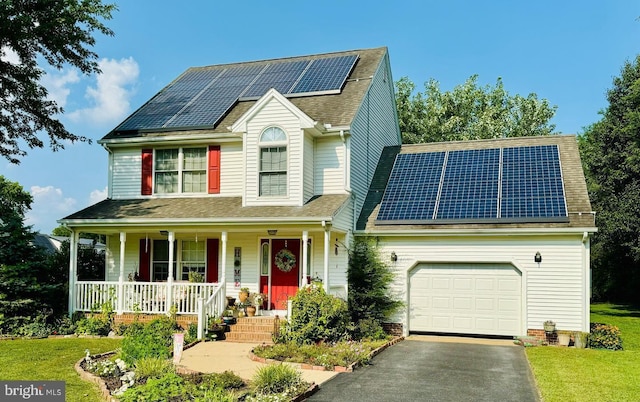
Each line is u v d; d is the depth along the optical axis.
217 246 17.97
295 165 16.23
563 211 15.42
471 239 16.14
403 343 15.02
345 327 14.44
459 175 18.34
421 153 20.42
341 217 15.97
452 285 16.47
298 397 8.41
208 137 17.64
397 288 16.78
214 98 20.45
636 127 24.30
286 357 11.89
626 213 24.52
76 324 16.33
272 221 15.24
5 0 16.44
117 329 15.70
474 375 10.58
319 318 13.80
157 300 16.31
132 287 16.53
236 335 14.73
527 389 9.42
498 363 11.92
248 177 16.61
